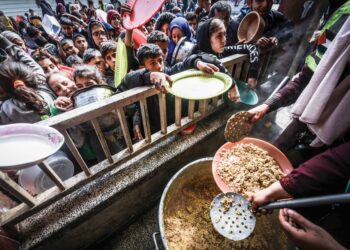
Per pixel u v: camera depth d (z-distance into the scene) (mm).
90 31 3322
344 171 652
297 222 718
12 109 1502
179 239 1336
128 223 1873
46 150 894
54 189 1289
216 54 1967
